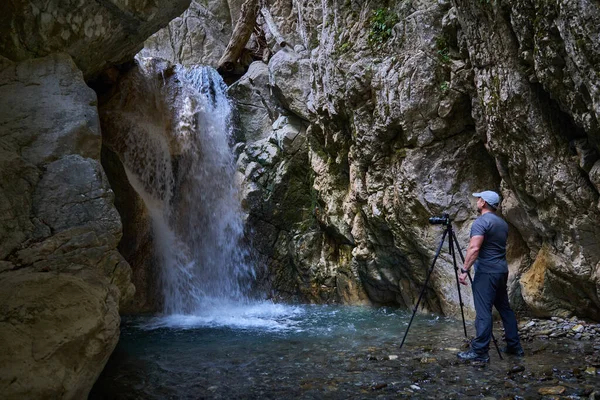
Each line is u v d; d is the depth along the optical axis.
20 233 4.38
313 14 10.10
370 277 9.17
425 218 7.61
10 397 2.84
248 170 10.69
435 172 7.41
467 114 7.20
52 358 3.19
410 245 8.03
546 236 6.27
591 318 6.25
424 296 8.31
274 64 10.62
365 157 8.33
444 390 4.04
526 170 5.93
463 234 7.34
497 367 4.60
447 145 7.38
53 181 4.78
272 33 11.42
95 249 4.55
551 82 4.99
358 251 9.13
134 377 4.71
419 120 7.34
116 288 4.39
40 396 3.00
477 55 6.19
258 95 11.66
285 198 10.55
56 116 5.38
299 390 4.18
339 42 8.48
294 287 10.59
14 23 5.64
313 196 10.39
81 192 4.79
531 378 4.24
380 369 4.72
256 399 4.00
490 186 7.32
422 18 7.25
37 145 5.11
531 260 6.92
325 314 8.59
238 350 5.77
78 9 6.24
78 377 3.31
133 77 11.03
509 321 5.02
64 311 3.45
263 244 10.70
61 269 4.27
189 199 11.13
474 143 7.24
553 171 5.60
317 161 10.02
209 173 11.34
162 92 11.52
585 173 5.43
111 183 9.59
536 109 5.55
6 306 3.30
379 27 7.82
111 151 9.66
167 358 5.47
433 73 7.17
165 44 16.52
